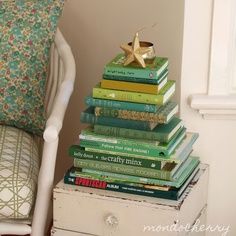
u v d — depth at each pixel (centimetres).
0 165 176
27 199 173
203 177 189
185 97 192
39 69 194
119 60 174
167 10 200
